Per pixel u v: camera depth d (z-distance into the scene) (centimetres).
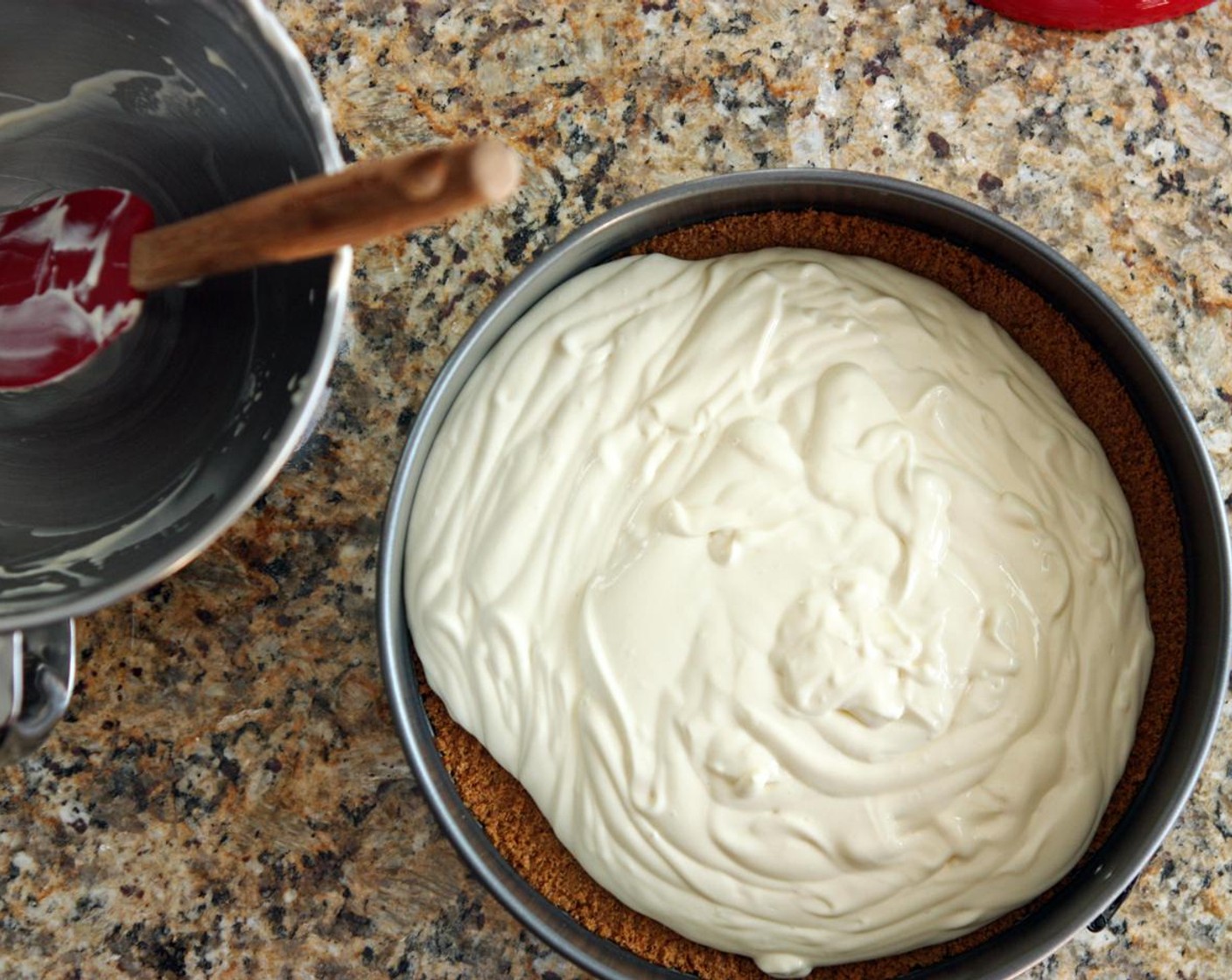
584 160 112
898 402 99
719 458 96
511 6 113
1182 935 107
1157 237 112
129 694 110
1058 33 112
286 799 110
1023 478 98
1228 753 108
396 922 108
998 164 112
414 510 99
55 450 103
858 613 93
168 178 103
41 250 93
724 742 92
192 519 98
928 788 93
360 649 110
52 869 110
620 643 94
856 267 103
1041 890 95
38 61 97
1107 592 97
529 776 96
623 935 98
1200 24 112
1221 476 110
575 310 100
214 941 109
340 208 69
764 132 112
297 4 113
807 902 94
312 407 87
